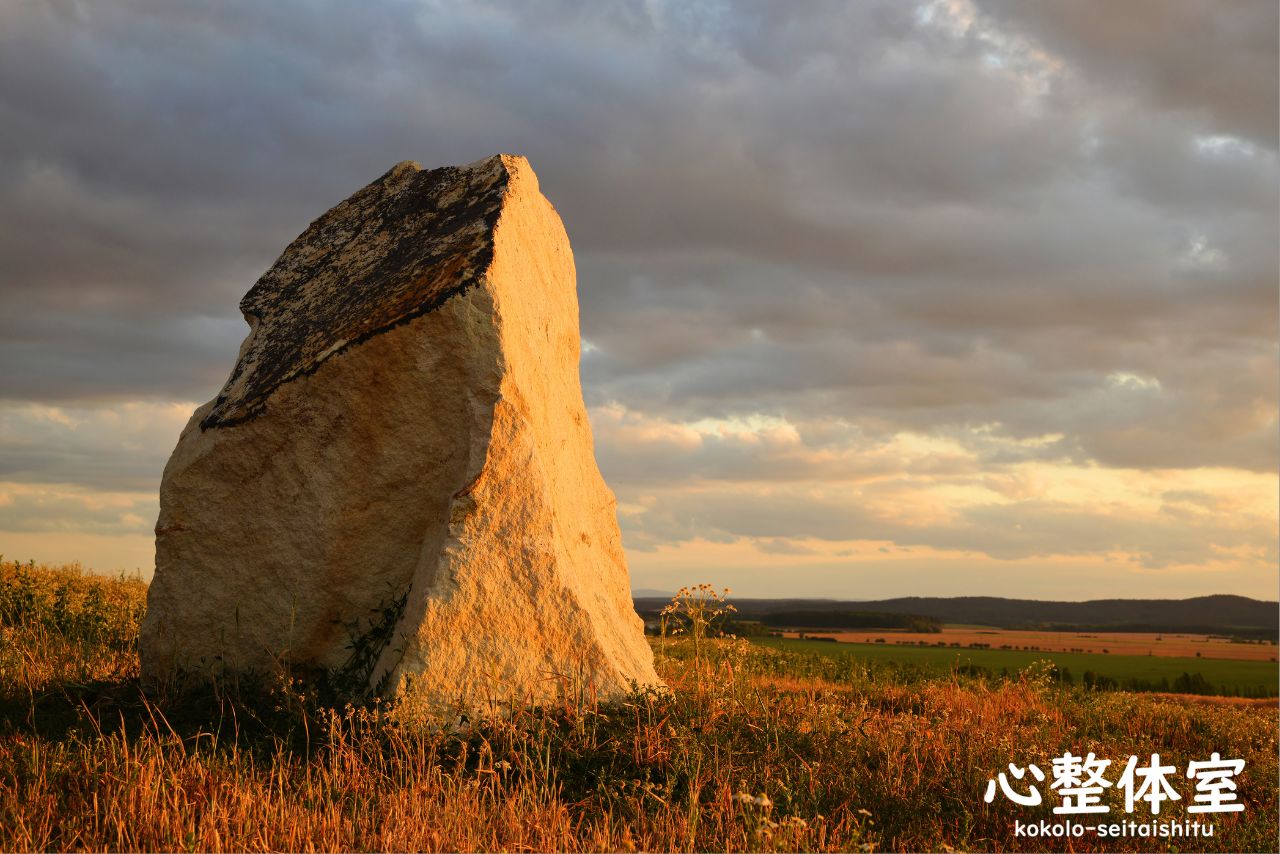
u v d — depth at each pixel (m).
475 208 8.43
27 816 4.94
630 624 9.46
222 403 8.12
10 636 10.24
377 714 6.42
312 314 8.51
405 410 7.49
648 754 6.31
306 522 7.55
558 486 8.46
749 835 5.15
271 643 7.57
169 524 7.77
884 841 5.75
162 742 6.16
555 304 8.99
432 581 6.86
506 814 5.29
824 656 15.58
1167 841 6.13
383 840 4.88
